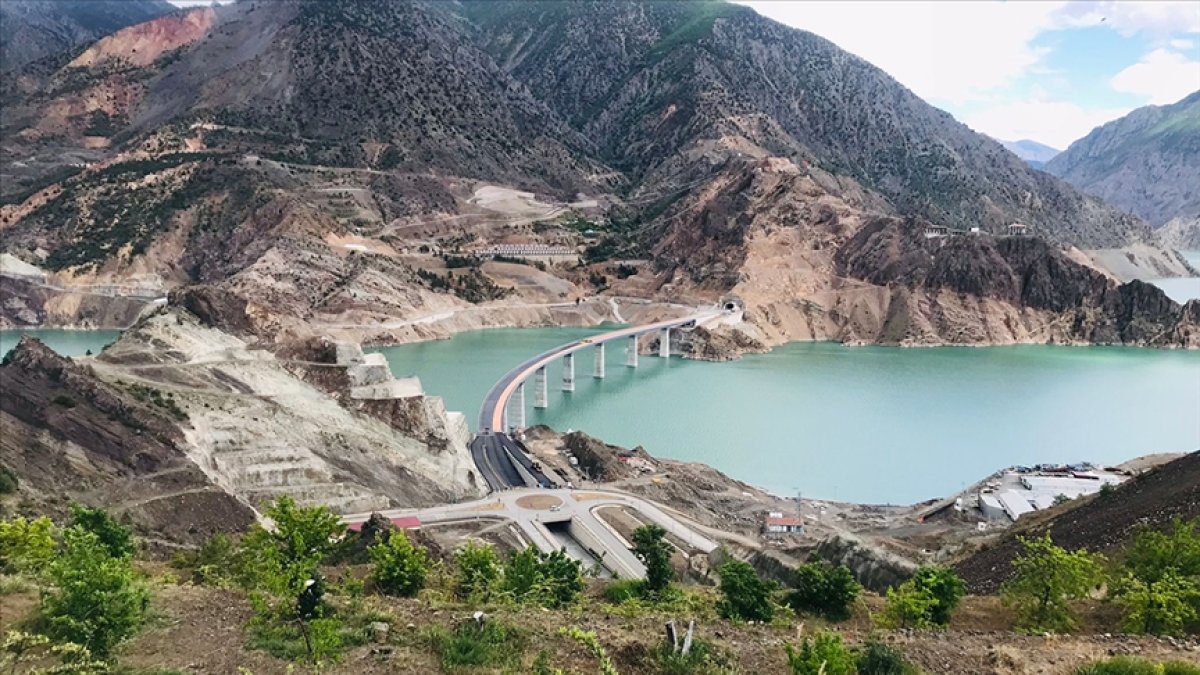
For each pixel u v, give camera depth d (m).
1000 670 25.98
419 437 113.88
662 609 37.38
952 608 37.69
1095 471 115.94
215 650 25.33
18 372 83.12
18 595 29.64
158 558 60.44
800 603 41.81
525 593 39.06
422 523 88.00
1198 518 47.50
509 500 99.88
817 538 91.62
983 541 72.69
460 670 24.64
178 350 106.19
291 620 27.73
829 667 23.83
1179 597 33.50
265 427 92.94
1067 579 36.75
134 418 81.19
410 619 29.33
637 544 48.59
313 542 34.00
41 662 23.16
